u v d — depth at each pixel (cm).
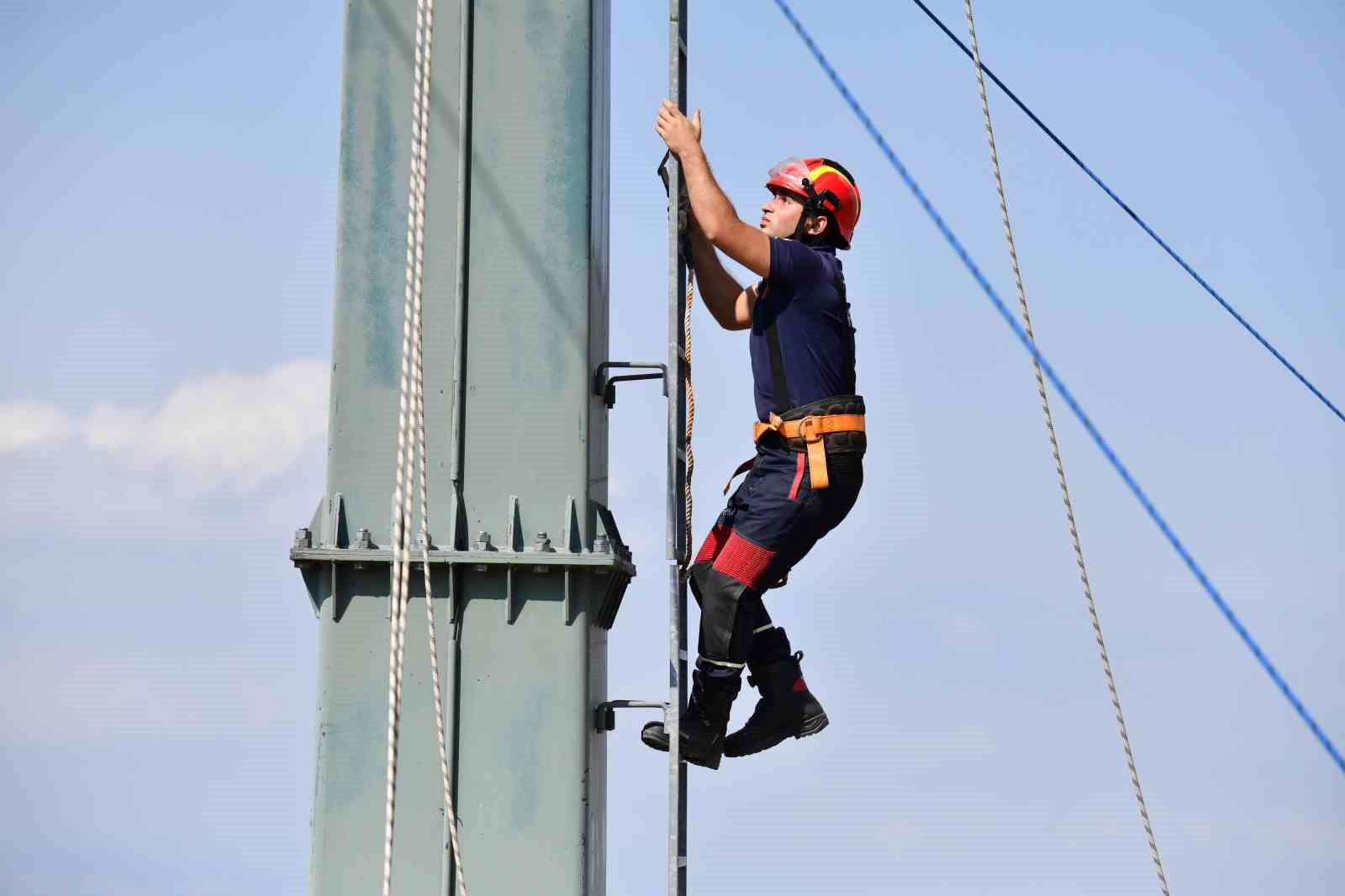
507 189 2264
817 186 2316
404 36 2297
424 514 2012
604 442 2408
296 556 2175
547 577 2188
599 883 2298
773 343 2247
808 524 2219
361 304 2248
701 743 2222
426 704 2166
